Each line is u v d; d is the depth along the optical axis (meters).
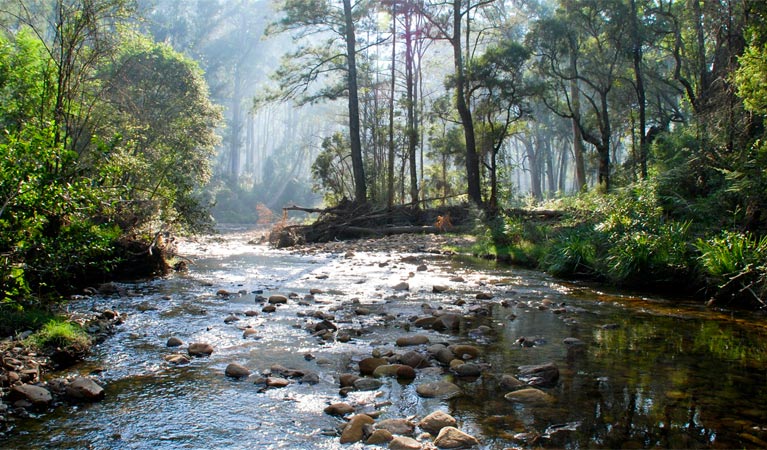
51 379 4.07
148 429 3.22
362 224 23.41
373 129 32.03
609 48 24.42
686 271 8.73
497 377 4.25
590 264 10.57
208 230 13.69
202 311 6.76
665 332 5.85
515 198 30.44
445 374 4.34
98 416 3.42
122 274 9.47
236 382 4.09
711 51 21.03
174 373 4.29
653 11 20.50
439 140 28.14
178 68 24.22
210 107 27.00
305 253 16.62
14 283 5.57
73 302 7.16
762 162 9.36
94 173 7.60
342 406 3.52
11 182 5.10
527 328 6.01
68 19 8.37
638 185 13.91
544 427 3.26
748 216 9.55
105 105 11.16
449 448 2.96
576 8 21.08
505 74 22.98
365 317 6.54
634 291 8.95
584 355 4.88
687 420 3.36
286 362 4.61
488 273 11.41
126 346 5.07
